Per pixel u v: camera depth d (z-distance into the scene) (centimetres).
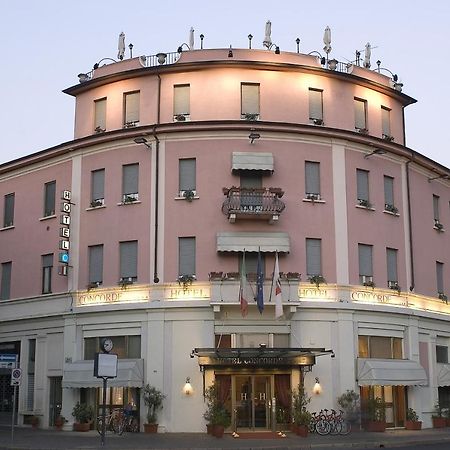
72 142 3631
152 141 3450
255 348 3016
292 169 3419
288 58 3641
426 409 3634
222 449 2448
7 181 4053
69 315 3475
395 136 3919
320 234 3403
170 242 3338
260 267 3127
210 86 3541
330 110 3641
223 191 3294
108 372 2603
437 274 3991
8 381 3816
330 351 3056
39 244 3775
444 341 3959
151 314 3266
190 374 3189
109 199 3500
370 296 3459
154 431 3125
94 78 3716
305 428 3030
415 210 3856
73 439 2847
